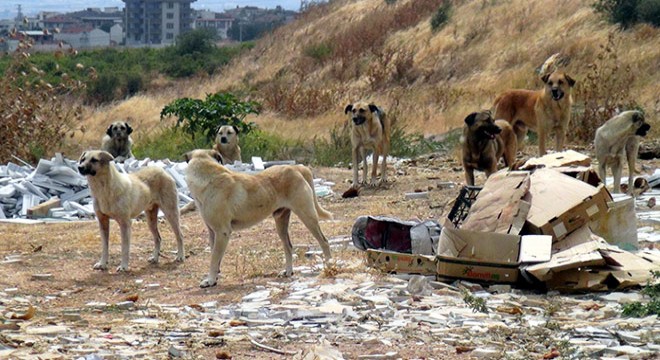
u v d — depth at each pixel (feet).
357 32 161.27
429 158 77.61
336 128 88.53
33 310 31.40
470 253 34.09
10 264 41.50
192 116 86.17
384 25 159.94
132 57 193.36
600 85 98.53
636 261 33.27
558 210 35.17
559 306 30.55
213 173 36.11
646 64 106.73
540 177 37.45
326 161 78.23
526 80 116.88
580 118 80.84
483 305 30.09
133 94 167.32
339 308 30.22
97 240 46.98
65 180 58.70
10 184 57.72
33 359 25.07
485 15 145.18
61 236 48.34
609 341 26.13
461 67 131.95
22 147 74.13
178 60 186.09
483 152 52.70
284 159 80.38
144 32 499.10
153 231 42.16
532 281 33.09
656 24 120.88
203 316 31.07
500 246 33.86
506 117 65.16
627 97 87.97
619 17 124.36
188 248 45.24
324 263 36.91
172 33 498.28
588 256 32.35
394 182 64.18
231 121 85.05
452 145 82.99
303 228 48.03
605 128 50.42
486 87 119.03
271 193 36.50
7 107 74.23
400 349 25.95
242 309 31.17
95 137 103.65
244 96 144.77
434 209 51.93
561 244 34.94
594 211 35.58
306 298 31.99
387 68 138.72
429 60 137.90
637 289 32.53
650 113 85.25
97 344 27.02
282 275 36.88
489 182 37.93
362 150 63.52
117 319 30.94
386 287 33.35
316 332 28.04
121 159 65.62
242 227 36.58
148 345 26.96
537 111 63.41
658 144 71.05
